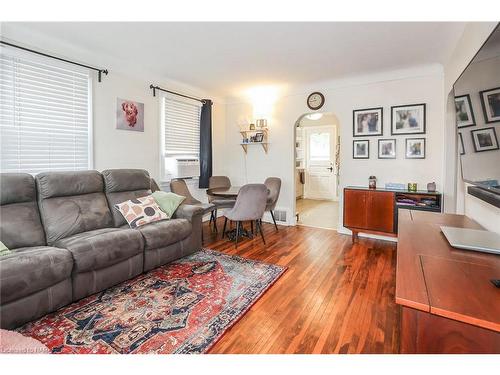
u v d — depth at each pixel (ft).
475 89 5.28
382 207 11.78
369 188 12.50
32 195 8.00
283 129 15.74
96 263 7.08
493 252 4.13
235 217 11.68
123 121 11.35
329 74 12.56
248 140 16.81
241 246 11.76
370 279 8.50
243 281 8.27
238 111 17.42
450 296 2.87
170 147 13.79
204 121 15.35
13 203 7.60
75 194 8.98
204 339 5.59
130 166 11.77
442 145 11.44
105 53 10.17
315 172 25.84
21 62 8.41
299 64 11.19
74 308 6.68
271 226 15.51
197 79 13.37
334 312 6.66
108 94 10.77
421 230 5.47
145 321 6.20
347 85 13.48
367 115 13.03
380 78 12.57
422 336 2.88
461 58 8.27
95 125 10.37
